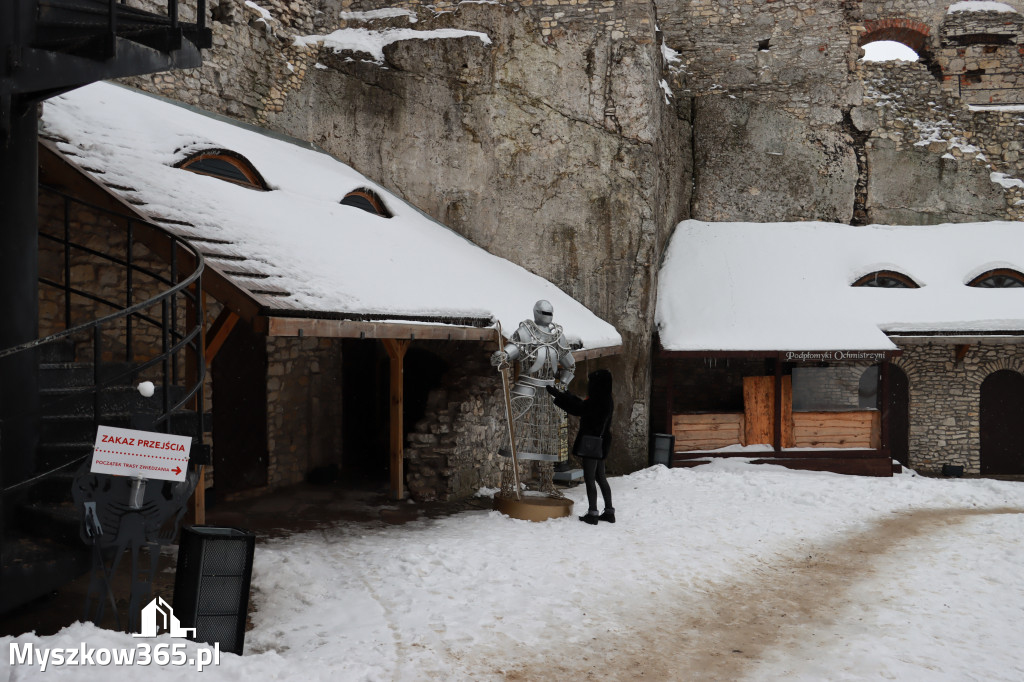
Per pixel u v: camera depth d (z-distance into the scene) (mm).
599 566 6844
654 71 14531
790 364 15125
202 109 11273
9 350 4105
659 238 15609
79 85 4797
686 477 11867
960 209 18234
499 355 8438
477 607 5770
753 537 8164
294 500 10008
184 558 4602
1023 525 8875
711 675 4793
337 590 6105
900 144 18375
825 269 16891
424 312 8727
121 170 7742
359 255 9570
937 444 17609
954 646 5320
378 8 14406
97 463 4223
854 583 6746
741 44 18531
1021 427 17922
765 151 18328
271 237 8422
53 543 4801
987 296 16250
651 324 14633
